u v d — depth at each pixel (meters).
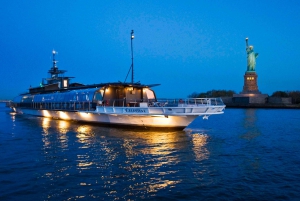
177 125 28.95
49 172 14.65
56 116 48.09
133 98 37.41
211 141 24.73
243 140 26.08
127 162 16.77
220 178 14.02
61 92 46.94
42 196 11.51
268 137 28.34
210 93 143.75
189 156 18.52
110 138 25.61
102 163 16.52
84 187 12.52
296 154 19.88
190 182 13.32
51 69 62.41
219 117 59.66
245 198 11.60
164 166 15.96
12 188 12.35
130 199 11.27
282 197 11.77
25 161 16.95
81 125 37.50
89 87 40.06
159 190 12.26
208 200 11.31
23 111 67.62
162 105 29.83
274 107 106.56
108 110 31.98
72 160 17.20
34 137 26.88
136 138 25.47
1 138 26.38
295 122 47.06
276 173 15.04
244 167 16.14
